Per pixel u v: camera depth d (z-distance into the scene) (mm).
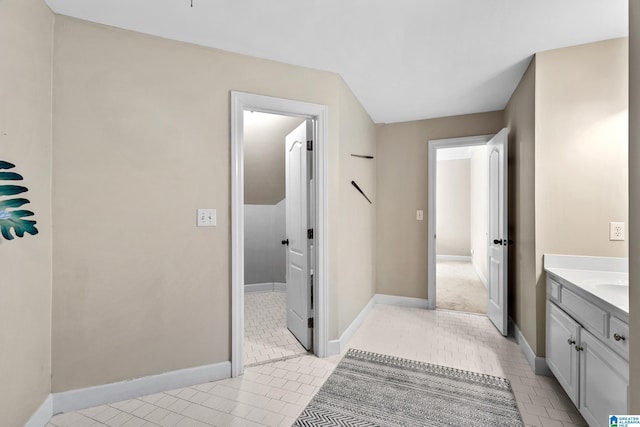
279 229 4414
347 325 2764
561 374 1863
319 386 2006
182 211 1973
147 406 1788
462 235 7145
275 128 3549
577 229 2062
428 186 3561
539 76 2119
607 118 1996
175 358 1970
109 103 1802
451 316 3352
